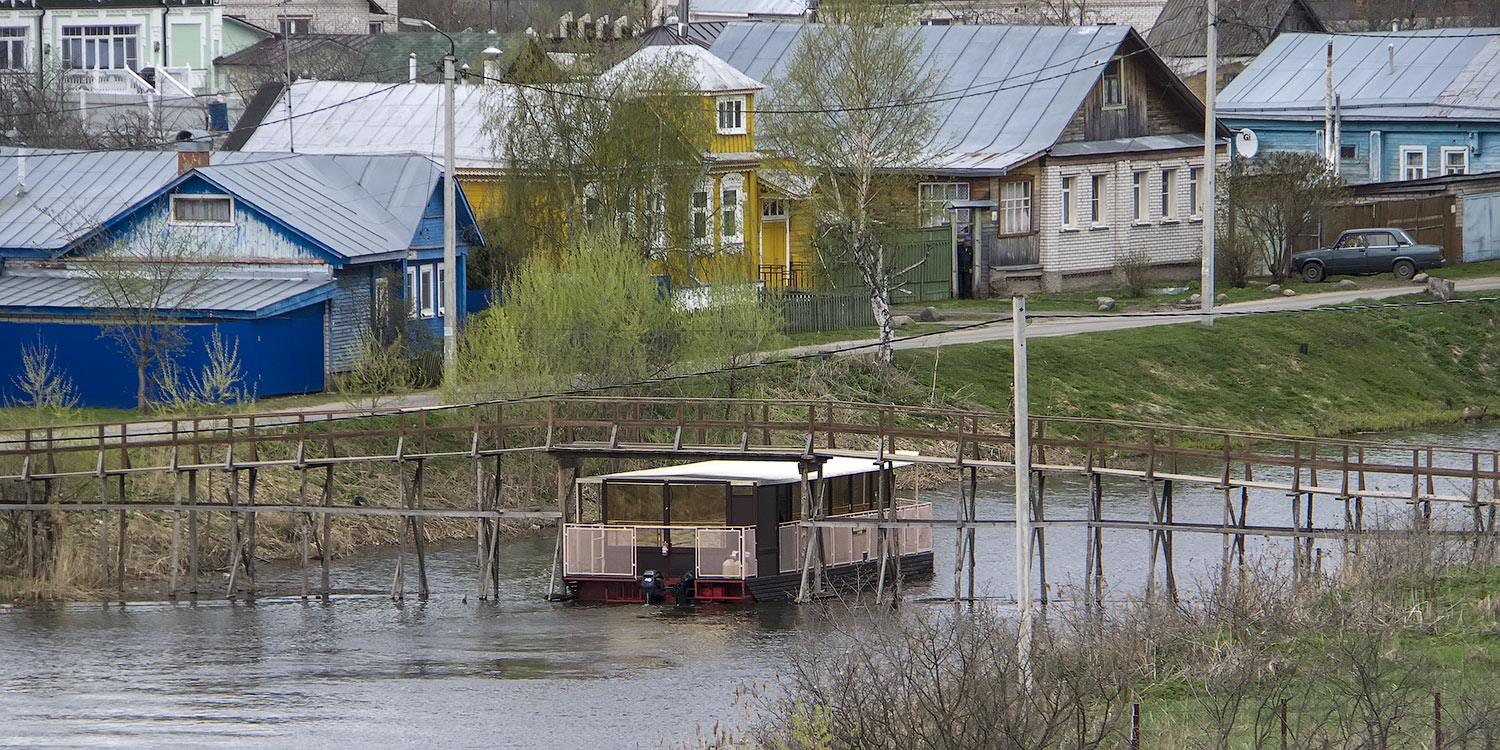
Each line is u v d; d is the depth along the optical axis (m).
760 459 178.62
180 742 130.00
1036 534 174.00
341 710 139.38
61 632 167.50
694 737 128.75
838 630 133.00
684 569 180.25
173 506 182.62
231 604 179.88
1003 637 116.19
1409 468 162.12
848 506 191.12
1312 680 107.06
